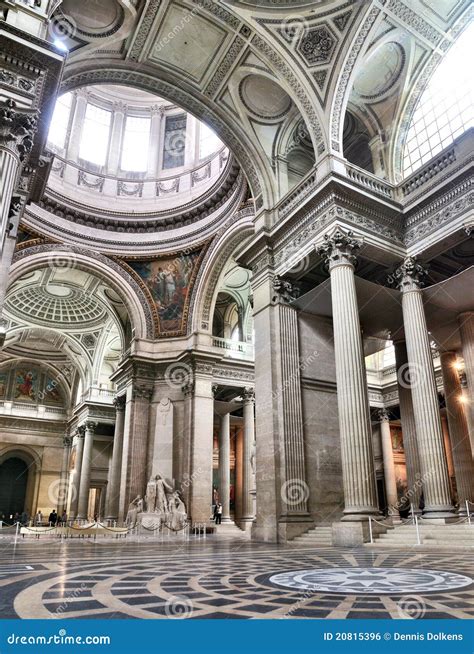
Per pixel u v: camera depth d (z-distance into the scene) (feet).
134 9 41.45
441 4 43.27
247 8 42.42
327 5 41.81
